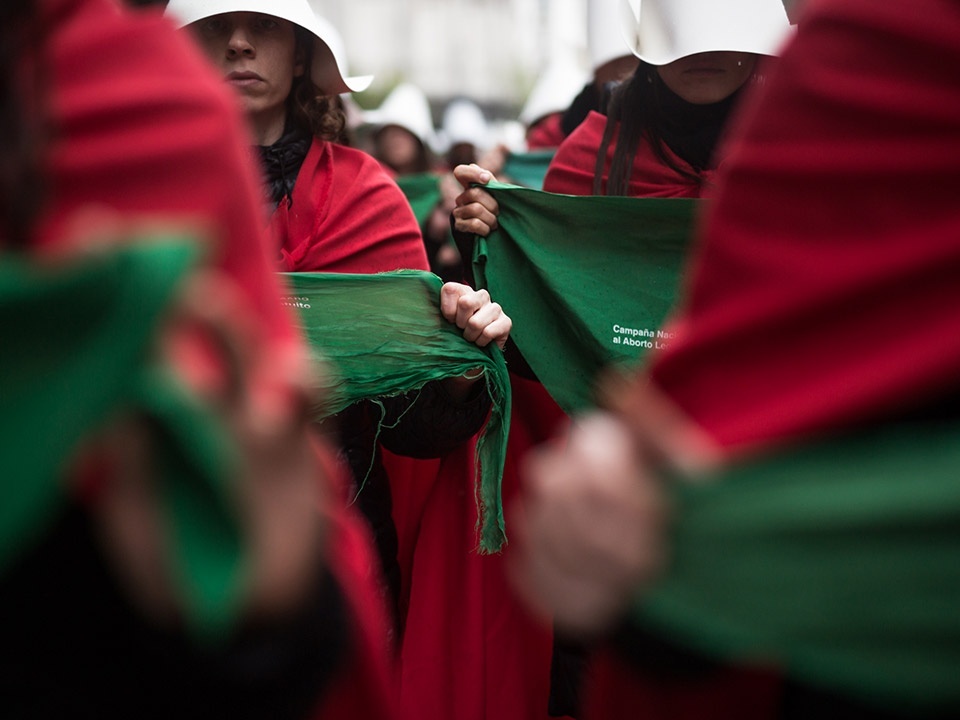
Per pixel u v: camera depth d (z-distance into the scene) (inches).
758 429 43.9
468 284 118.0
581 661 109.5
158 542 39.0
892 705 43.4
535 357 113.0
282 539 39.4
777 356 44.9
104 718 43.9
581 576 42.2
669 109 115.3
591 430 43.0
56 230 42.6
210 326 38.5
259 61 106.5
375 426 105.0
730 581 41.5
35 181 41.8
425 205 189.0
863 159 44.0
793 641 41.5
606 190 119.7
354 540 54.2
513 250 114.0
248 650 41.4
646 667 46.9
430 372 98.9
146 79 45.2
